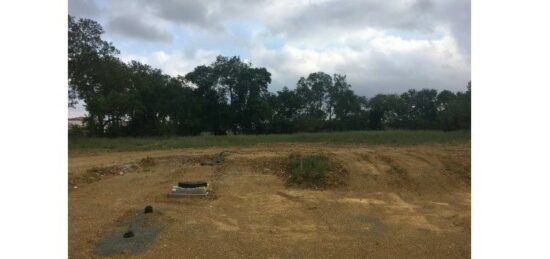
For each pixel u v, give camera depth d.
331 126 46.59
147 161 14.57
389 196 10.69
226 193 10.60
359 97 50.97
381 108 48.25
